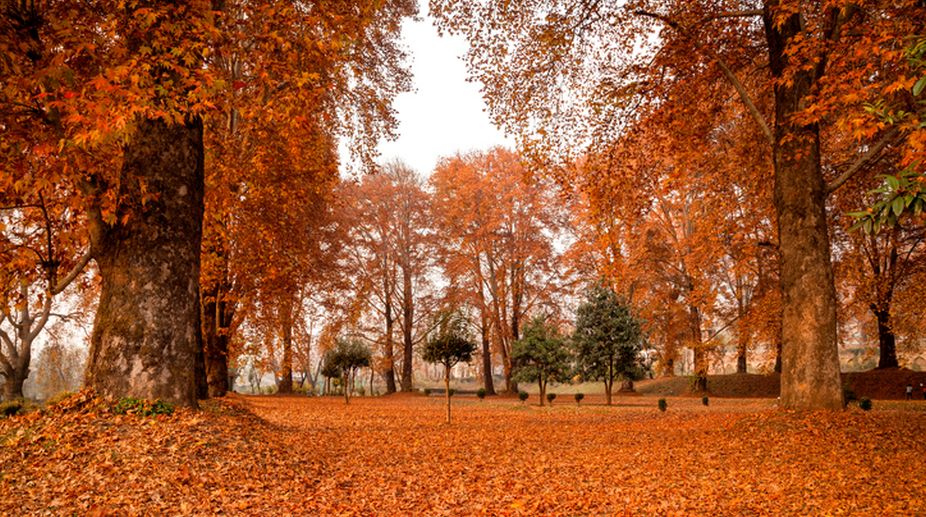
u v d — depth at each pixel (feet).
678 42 44.83
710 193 64.75
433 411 69.92
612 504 22.31
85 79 22.53
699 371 96.99
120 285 28.78
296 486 23.66
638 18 49.03
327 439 38.45
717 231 66.13
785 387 39.75
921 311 74.08
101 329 28.63
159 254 29.35
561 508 21.80
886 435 32.83
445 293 121.29
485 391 114.11
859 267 75.36
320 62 39.63
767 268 86.38
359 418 56.75
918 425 36.22
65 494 18.74
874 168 49.19
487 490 24.67
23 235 26.58
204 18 25.21
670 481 26.16
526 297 121.80
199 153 32.24
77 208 25.66
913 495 22.09
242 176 52.44
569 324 117.39
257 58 32.09
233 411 39.01
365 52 61.77
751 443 34.71
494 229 117.91
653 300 108.88
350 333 113.19
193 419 27.43
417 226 131.03
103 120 19.27
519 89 51.72
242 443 27.07
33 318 95.86
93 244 29.01
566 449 36.09
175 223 30.12
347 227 115.75
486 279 120.57
